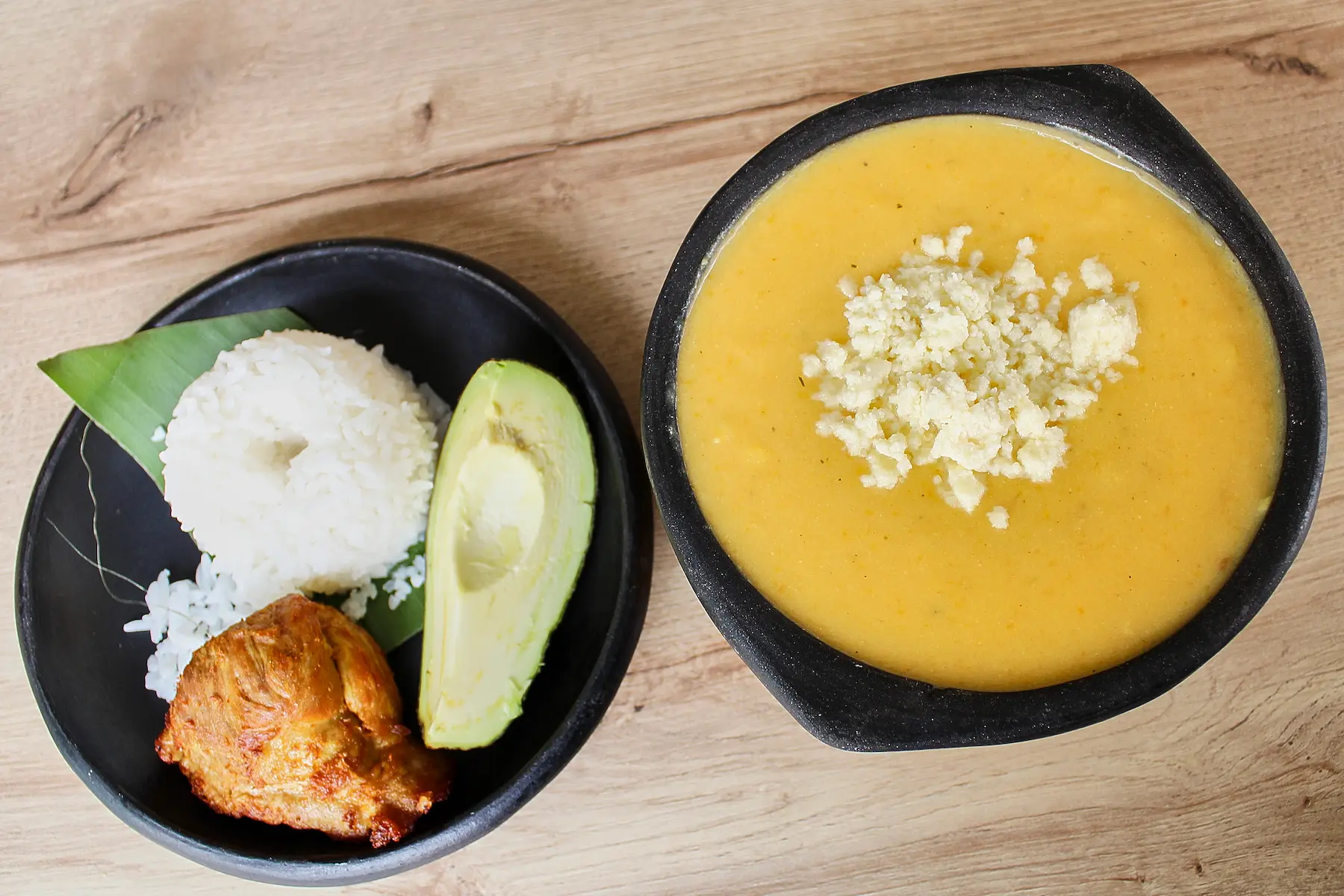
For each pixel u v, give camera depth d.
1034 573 0.48
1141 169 0.48
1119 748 0.56
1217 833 0.55
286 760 0.53
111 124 0.59
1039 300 0.48
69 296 0.59
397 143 0.58
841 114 0.49
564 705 0.55
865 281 0.49
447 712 0.53
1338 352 0.55
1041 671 0.48
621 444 0.54
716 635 0.56
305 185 0.58
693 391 0.49
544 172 0.58
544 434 0.54
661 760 0.56
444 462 0.54
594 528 0.55
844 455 0.48
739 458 0.49
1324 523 0.55
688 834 0.56
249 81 0.59
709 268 0.49
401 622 0.57
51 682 0.55
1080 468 0.48
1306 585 0.55
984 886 0.56
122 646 0.56
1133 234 0.48
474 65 0.58
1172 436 0.48
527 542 0.54
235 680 0.52
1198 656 0.47
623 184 0.57
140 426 0.56
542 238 0.57
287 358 0.55
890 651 0.48
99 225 0.59
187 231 0.58
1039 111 0.48
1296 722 0.55
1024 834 0.56
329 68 0.58
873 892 0.56
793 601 0.48
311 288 0.57
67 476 0.56
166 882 0.57
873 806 0.56
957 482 0.48
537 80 0.58
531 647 0.54
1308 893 0.55
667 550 0.56
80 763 0.54
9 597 0.58
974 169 0.49
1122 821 0.56
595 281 0.57
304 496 0.56
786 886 0.56
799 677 0.48
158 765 0.56
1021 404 0.47
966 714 0.47
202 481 0.56
